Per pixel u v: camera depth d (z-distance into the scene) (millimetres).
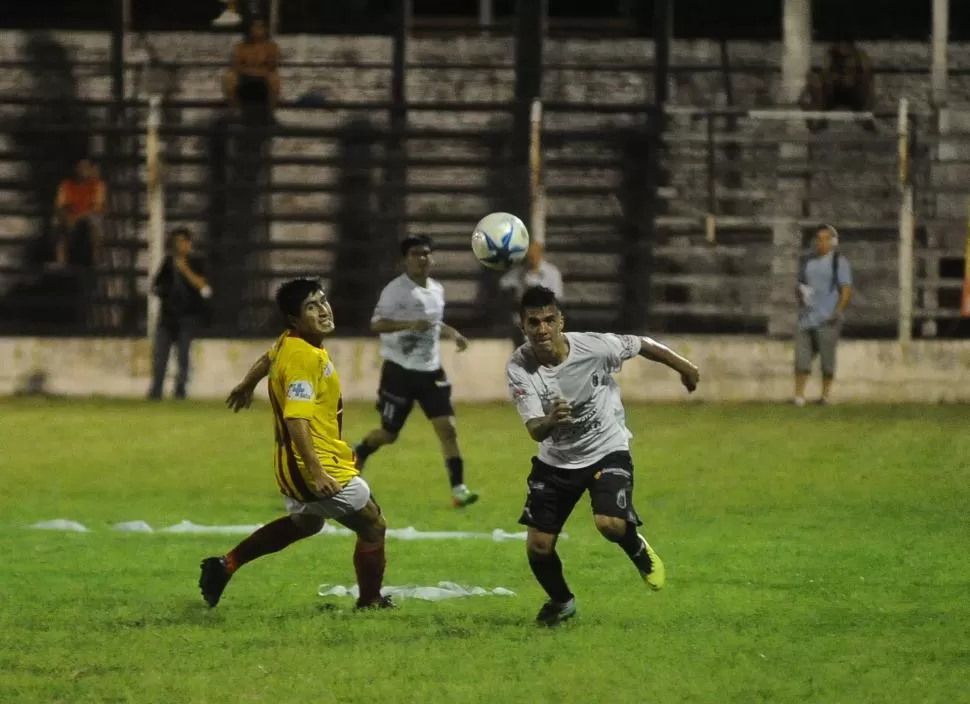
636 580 30141
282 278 80562
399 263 81188
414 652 23359
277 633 24766
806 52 85062
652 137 79750
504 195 82625
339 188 80750
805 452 53250
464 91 88250
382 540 26688
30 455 52125
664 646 23953
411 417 67250
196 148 84688
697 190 82562
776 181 83000
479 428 62312
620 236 82188
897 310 81375
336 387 25812
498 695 20781
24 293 83312
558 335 24516
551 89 87750
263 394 74688
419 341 42875
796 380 71812
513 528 37875
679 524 37969
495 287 79312
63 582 29609
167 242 80375
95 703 20344
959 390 74562
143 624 25531
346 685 21297
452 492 41625
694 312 79188
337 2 89688
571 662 22766
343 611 26719
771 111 79500
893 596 28375
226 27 89562
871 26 89438
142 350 76000
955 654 23438
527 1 82625
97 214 79250
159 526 37656
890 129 83500
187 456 51969
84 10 90188
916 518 38875
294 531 26641
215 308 80562
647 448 54531
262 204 83625
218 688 21109
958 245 81750
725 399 74875
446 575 30672
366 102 85938
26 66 86375
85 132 80812
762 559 32625
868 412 68750
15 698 20547
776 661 22922
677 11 89562
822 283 71000
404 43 86125
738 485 45125
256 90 82625
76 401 72625
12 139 84750
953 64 87812
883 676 21953
